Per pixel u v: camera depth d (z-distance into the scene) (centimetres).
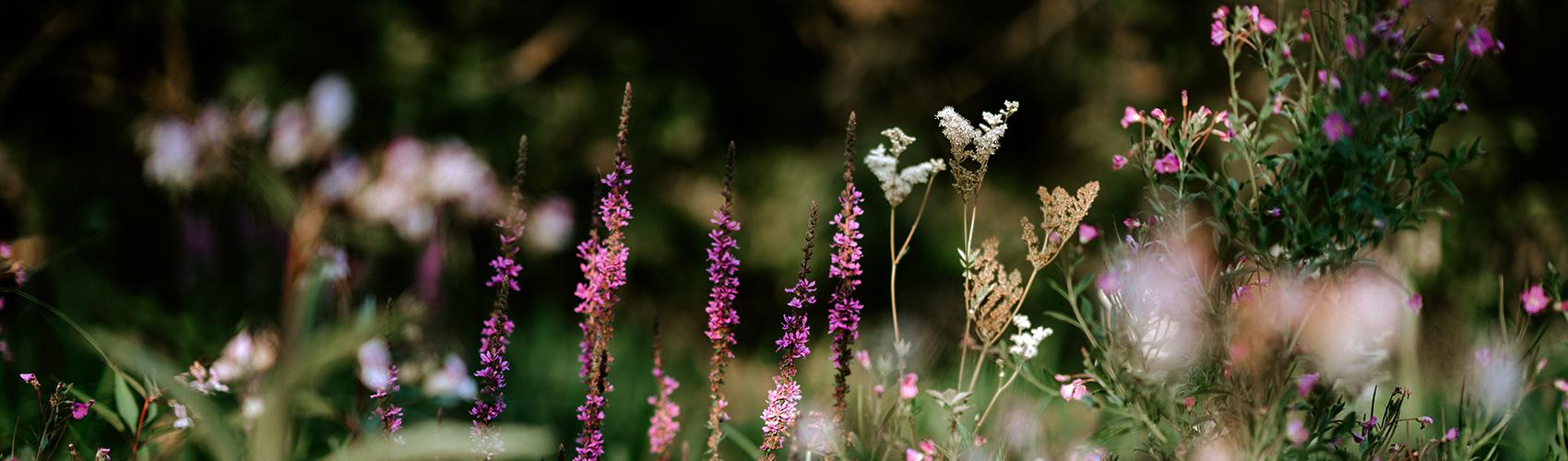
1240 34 197
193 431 212
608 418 363
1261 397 183
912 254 678
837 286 197
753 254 676
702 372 486
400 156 383
